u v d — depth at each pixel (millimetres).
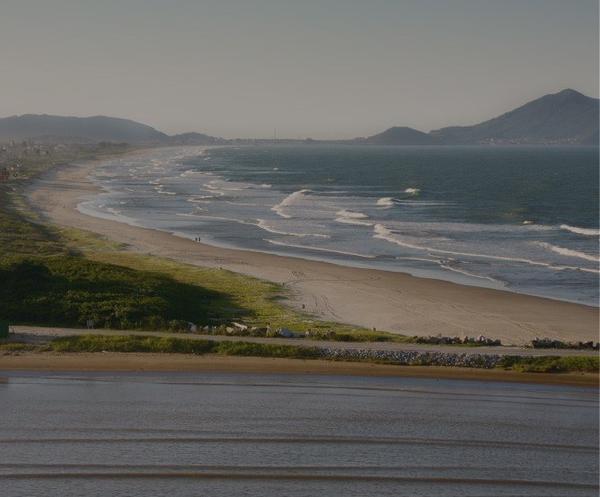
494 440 28469
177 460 26031
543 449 27734
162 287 52969
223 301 54594
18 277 50625
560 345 41750
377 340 42531
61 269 55281
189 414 30422
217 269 67688
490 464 26375
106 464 25547
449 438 28578
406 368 37281
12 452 26359
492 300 58344
